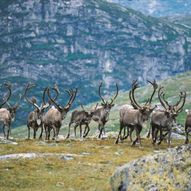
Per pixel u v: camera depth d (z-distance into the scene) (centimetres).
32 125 16612
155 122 14975
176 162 6675
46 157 11831
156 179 6625
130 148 14112
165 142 16088
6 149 13312
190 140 17288
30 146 13862
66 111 15612
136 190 6644
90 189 8762
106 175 9975
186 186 6353
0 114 15888
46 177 9731
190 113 14938
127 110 14800
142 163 6969
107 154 12888
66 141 15512
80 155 12444
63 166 10856
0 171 10231
